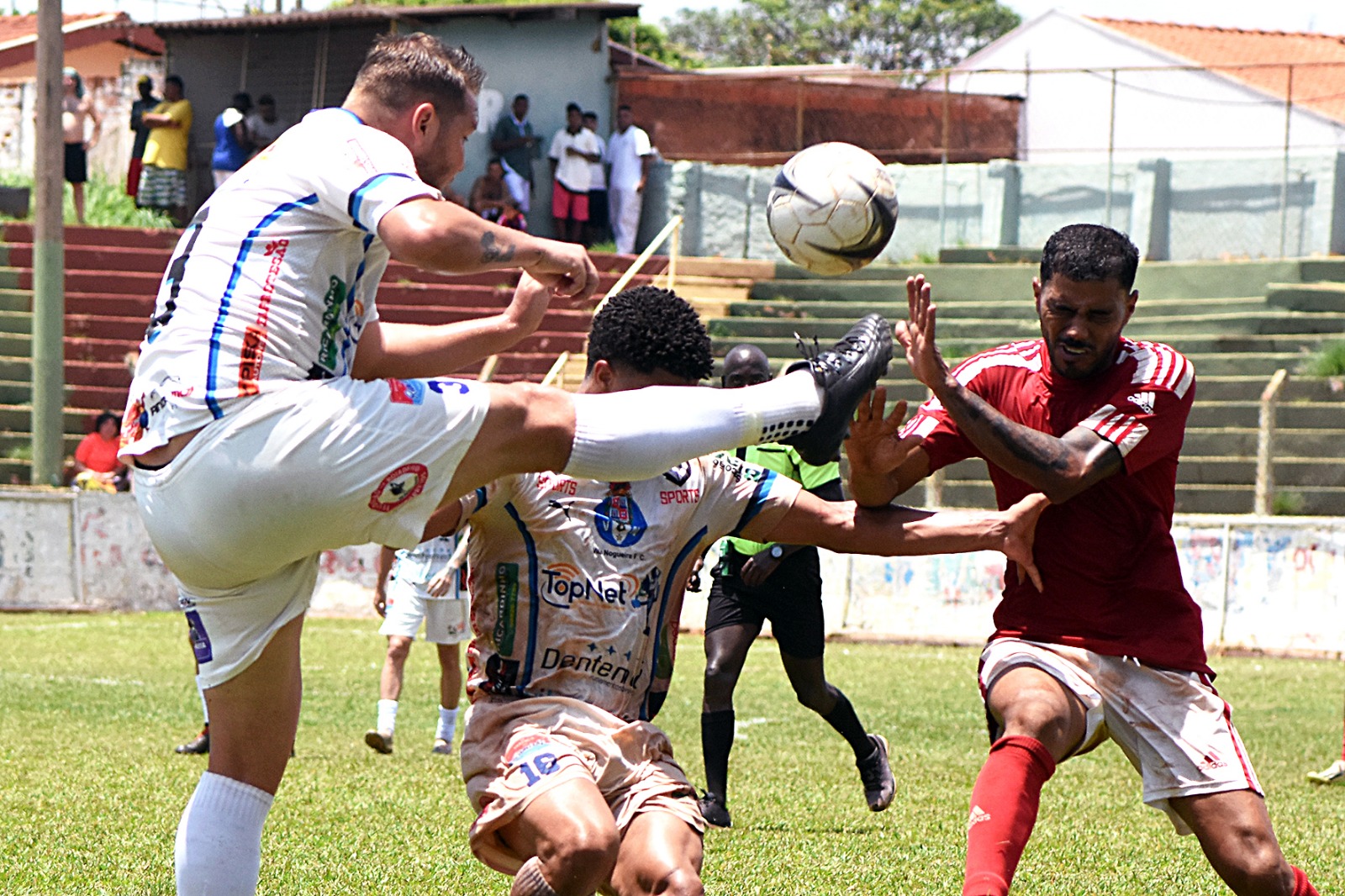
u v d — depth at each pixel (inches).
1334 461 1891.0
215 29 2768.2
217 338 362.9
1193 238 2701.8
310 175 369.1
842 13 6053.2
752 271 2677.2
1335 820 702.5
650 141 2903.5
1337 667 1423.5
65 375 2308.1
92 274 2466.8
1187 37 3752.5
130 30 3326.8
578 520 380.5
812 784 784.9
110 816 655.8
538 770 360.5
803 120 2992.1
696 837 367.2
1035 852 619.2
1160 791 418.6
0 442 2226.9
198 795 404.8
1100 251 406.6
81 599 1756.9
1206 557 1550.2
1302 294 2301.9
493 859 377.4
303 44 2748.5
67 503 1759.4
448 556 871.7
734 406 376.8
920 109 3117.6
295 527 360.2
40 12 1953.7
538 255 370.9
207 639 396.8
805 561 687.1
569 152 2674.7
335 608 1774.1
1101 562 422.9
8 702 1034.1
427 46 394.6
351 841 616.7
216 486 358.3
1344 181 2598.4
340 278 381.7
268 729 406.3
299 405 357.1
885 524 410.0
